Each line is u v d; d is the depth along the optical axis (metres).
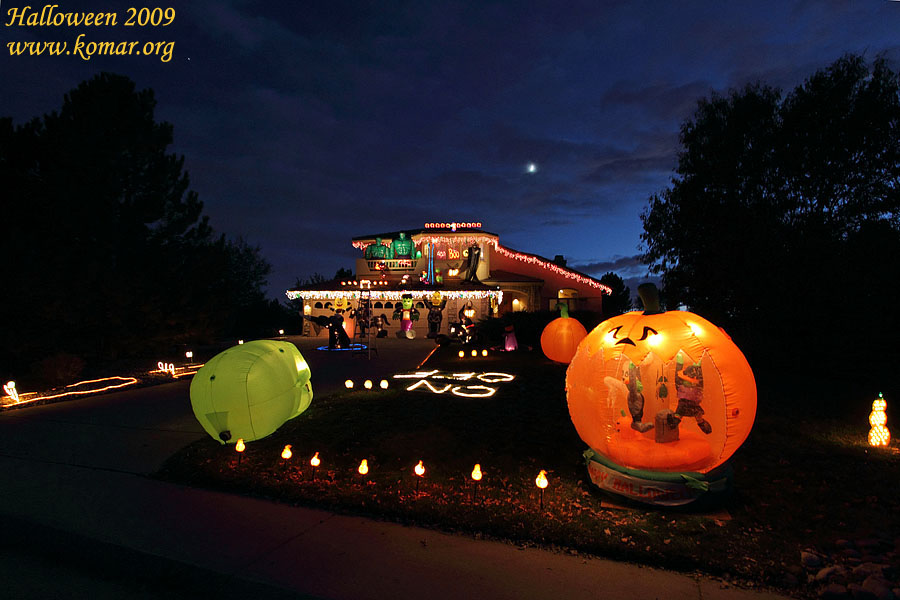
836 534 4.43
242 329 32.38
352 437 7.23
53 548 4.39
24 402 10.52
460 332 22.27
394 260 31.75
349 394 10.37
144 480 5.82
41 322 13.89
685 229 16.33
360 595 3.46
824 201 14.89
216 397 6.53
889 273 12.80
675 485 4.79
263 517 4.78
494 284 30.72
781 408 9.55
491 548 4.16
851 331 13.20
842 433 7.82
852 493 5.35
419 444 6.86
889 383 12.06
